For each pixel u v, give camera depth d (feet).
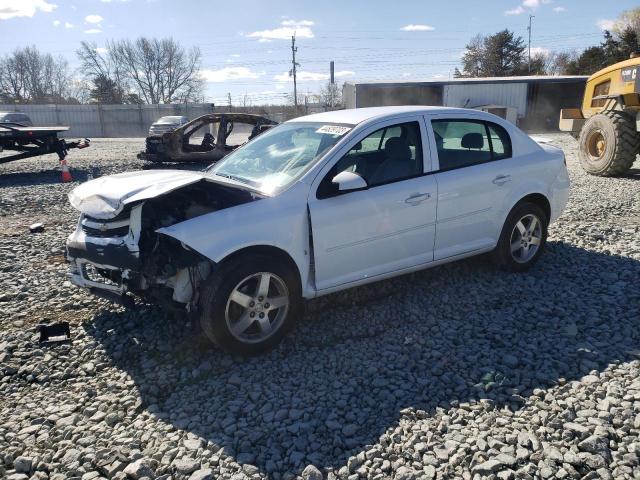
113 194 13.16
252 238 12.44
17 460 9.28
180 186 13.14
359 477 8.77
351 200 13.78
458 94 109.09
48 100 244.42
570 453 8.98
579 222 23.84
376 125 14.65
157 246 12.66
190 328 13.05
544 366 11.86
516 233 17.43
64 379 12.25
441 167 15.48
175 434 10.02
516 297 15.79
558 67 246.68
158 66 237.04
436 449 9.27
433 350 12.82
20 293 17.13
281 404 10.92
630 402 10.30
